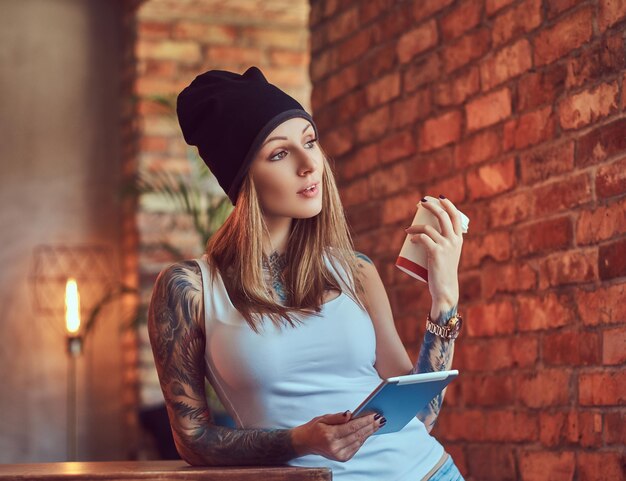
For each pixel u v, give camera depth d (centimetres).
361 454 201
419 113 371
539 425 306
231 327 199
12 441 583
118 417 596
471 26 341
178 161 577
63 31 607
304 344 200
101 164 606
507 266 321
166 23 584
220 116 210
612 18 277
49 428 588
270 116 205
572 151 292
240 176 208
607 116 279
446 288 208
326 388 201
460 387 346
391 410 186
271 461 193
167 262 572
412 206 375
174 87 582
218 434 197
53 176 599
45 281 593
